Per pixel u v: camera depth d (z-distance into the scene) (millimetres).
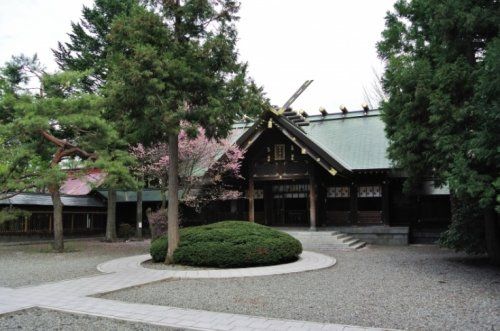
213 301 8484
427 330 6379
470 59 12320
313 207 22406
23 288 9766
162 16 13148
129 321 6914
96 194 29984
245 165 25203
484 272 12094
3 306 7930
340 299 8609
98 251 19891
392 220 23547
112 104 13445
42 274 12477
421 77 12648
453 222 14531
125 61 12008
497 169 10750
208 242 13258
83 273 12539
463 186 10234
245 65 13625
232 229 13828
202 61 13094
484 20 11211
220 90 13219
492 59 9375
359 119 27641
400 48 14320
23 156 17797
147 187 29578
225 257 12898
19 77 19641
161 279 10953
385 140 24609
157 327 6664
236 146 21672
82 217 29219
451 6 11492
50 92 19562
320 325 6508
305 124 26438
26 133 18531
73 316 7434
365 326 6574
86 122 18078
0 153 17891
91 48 26641
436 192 22125
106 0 25672
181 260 13508
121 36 12977
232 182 25125
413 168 13734
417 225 23109
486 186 10203
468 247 13688
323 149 21453
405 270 12570
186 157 21109
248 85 13773
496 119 9453
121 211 30969
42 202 25844
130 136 16609
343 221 23844
